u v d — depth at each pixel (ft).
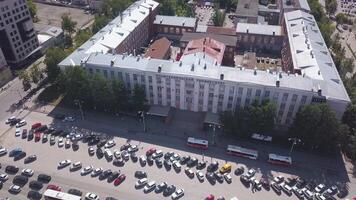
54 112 567.18
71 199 408.87
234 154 484.74
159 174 457.27
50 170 459.32
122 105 545.03
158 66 530.27
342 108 490.90
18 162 470.80
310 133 467.52
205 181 448.24
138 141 510.17
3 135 517.55
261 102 496.23
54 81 620.08
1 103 588.50
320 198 421.18
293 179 446.19
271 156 470.39
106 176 452.76
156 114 545.03
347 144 480.64
